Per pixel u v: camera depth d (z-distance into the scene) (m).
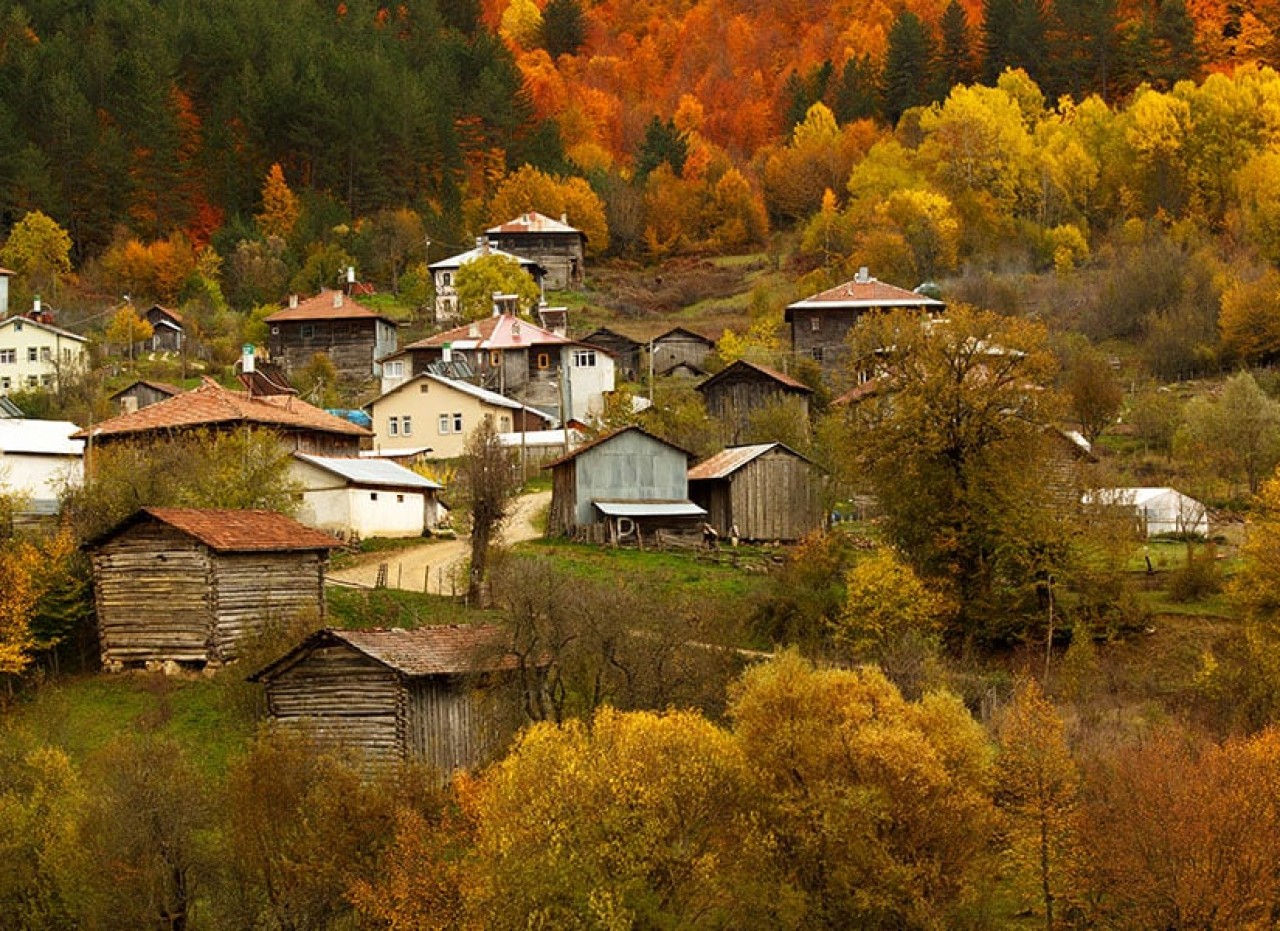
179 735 64.19
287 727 56.97
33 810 51.41
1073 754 58.47
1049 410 86.19
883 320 99.00
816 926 48.28
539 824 46.22
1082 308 191.25
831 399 136.62
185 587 71.06
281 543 73.12
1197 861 49.38
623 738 48.97
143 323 181.12
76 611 73.62
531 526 103.50
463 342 157.00
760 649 78.25
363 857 48.19
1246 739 60.19
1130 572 90.12
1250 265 195.62
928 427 85.06
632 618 63.44
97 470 84.25
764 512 100.56
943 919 48.34
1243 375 129.75
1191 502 105.50
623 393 125.62
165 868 48.06
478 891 45.28
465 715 61.22
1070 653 75.12
